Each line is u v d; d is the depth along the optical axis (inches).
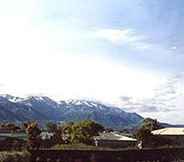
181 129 4286.4
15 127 4660.4
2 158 1977.1
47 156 2449.6
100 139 3735.2
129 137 4035.4
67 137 3774.6
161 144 3809.1
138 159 2832.2
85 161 2576.3
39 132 3262.8
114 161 2674.7
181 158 3107.8
